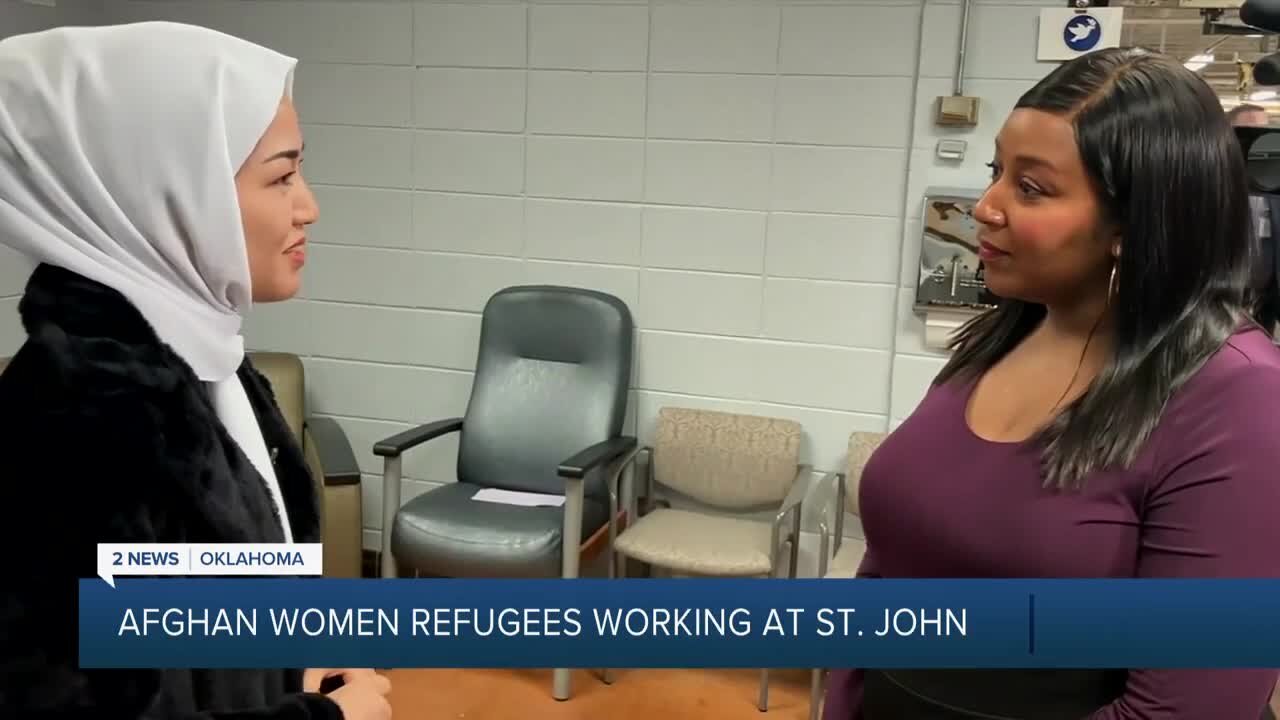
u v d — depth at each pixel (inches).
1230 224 37.0
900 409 113.5
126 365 33.8
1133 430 36.6
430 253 125.6
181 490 33.8
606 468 110.3
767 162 113.6
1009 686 40.1
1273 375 35.6
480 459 117.0
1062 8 102.3
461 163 122.8
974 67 105.9
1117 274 37.9
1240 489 34.7
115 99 37.1
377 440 131.1
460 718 101.0
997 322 45.6
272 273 41.4
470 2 119.1
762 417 116.1
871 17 108.0
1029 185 38.9
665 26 113.9
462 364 127.0
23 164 36.6
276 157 40.4
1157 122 36.3
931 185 108.8
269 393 47.4
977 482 40.6
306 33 124.5
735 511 119.3
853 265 112.9
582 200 119.8
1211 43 99.2
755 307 116.6
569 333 115.9
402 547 104.0
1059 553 38.0
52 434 31.3
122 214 37.3
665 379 120.6
